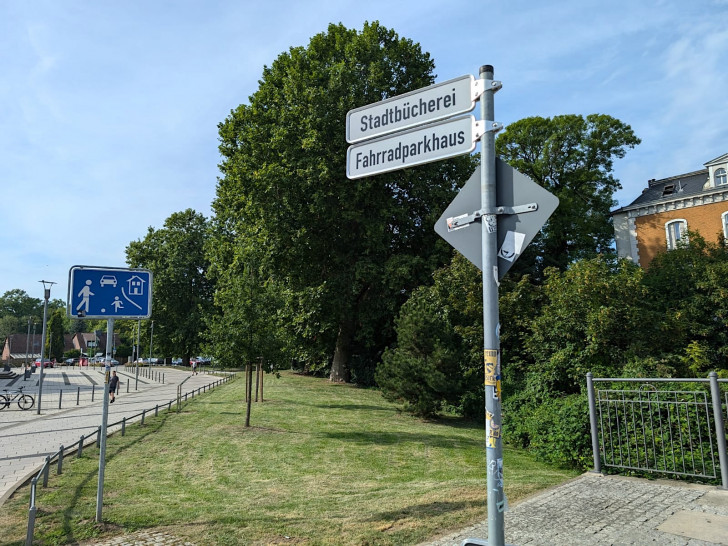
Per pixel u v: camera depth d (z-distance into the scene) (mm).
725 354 16938
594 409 7645
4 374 50719
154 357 84312
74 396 28953
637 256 36469
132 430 14312
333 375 31719
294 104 26594
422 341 17969
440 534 5105
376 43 28234
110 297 6215
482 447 12602
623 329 15156
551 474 8398
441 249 27172
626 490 6309
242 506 6820
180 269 59156
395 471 9680
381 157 3934
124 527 5867
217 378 44750
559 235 36875
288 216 26328
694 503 5660
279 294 17500
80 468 9391
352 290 27328
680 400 7375
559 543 4590
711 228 33844
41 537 5605
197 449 11578
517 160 39094
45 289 24688
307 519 5992
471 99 3508
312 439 13305
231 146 30281
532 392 13789
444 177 28953
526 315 18484
